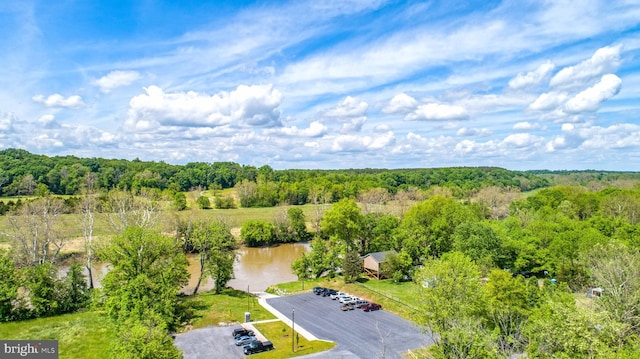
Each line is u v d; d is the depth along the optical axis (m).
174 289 50.59
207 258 66.00
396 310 56.47
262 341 44.34
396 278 70.31
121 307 45.53
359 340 45.59
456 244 70.19
